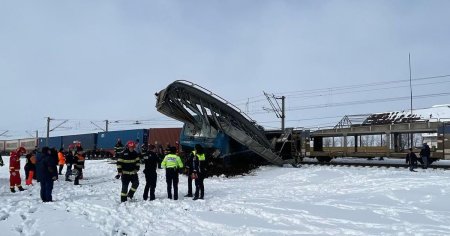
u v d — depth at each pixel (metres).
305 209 10.02
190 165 13.12
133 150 12.48
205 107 22.11
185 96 21.52
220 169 22.34
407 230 7.63
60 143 59.28
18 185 15.68
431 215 9.04
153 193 12.69
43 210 10.64
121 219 9.41
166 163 12.81
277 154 25.58
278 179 18.77
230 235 7.67
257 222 8.71
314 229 7.93
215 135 22.69
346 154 30.34
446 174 17.53
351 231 7.62
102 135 50.00
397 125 27.34
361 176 17.33
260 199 12.05
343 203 10.91
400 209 9.80
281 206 10.54
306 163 29.09
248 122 23.41
